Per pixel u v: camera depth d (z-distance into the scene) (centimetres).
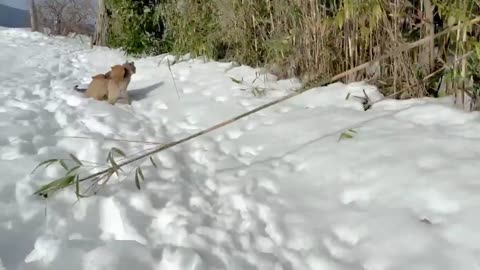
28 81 342
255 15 371
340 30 278
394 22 238
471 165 149
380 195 146
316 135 202
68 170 168
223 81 337
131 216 138
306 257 124
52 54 552
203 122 246
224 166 187
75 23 1255
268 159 189
